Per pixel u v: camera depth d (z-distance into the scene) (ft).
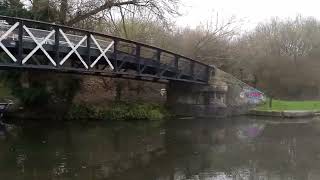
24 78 94.32
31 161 56.08
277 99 146.82
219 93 104.53
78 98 98.32
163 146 67.97
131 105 99.60
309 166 56.44
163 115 101.24
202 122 95.55
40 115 93.61
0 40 61.82
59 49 72.33
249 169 54.75
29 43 67.97
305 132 82.89
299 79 155.63
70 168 53.06
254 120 100.07
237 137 76.79
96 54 78.48
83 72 82.33
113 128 84.33
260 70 157.58
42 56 80.38
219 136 77.66
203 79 103.50
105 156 60.13
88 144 67.92
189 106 105.29
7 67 66.28
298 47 156.97
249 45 159.94
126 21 114.73
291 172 53.47
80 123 89.30
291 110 108.78
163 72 93.04
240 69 149.07
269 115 106.63
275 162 58.54
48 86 93.91
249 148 67.46
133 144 69.05
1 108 92.32
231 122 96.37
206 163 57.62
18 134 75.36
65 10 90.43
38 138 71.92
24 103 96.02
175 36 129.29
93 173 51.13
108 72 80.02
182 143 70.69
